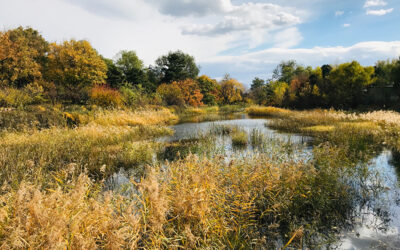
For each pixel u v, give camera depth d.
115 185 4.89
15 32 26.89
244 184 3.73
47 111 11.52
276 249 2.83
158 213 2.42
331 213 3.62
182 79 41.44
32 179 4.48
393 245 2.86
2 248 1.92
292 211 3.58
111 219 2.48
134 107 18.44
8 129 8.99
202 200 2.77
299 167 4.28
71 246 2.10
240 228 2.94
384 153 7.09
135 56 45.97
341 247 2.86
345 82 24.11
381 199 4.08
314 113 16.42
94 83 23.47
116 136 9.18
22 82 24.77
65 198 2.47
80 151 6.62
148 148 7.66
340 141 8.45
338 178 4.67
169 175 3.80
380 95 22.56
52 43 23.05
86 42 22.89
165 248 2.57
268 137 10.12
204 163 4.11
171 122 17.03
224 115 23.50
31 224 2.10
